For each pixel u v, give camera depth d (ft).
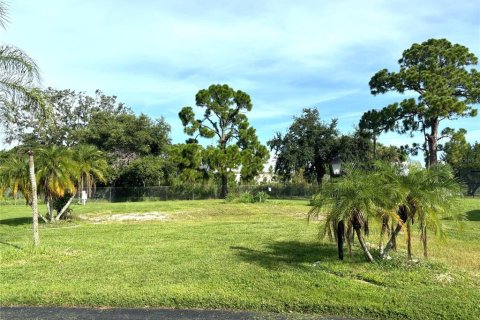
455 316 19.80
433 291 23.16
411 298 22.07
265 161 166.40
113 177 168.04
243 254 34.42
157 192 167.02
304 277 26.16
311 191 156.56
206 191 166.81
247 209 90.43
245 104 163.84
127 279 27.07
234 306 22.21
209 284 25.48
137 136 176.04
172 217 75.66
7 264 32.12
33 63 38.11
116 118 181.98
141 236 47.19
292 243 39.45
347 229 27.43
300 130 152.97
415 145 154.81
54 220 67.46
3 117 39.06
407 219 27.58
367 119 143.74
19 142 154.81
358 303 21.54
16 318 21.11
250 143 163.43
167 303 22.75
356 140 149.59
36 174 62.39
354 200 26.27
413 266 27.78
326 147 148.46
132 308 22.45
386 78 144.36
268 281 25.63
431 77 135.03
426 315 20.02
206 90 160.76
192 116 161.07
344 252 32.35
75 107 191.62
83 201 117.50
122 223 64.13
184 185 167.43
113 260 33.01
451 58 139.64
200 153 150.51
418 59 145.28
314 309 21.47
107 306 22.79
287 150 151.02
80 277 27.84
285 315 21.03
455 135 145.59
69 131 177.37
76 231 53.31
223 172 153.07
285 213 80.43
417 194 26.55
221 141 166.20
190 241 42.42
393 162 29.81
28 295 23.84
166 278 27.12
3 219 75.20
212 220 67.92
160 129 184.96
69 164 63.98
